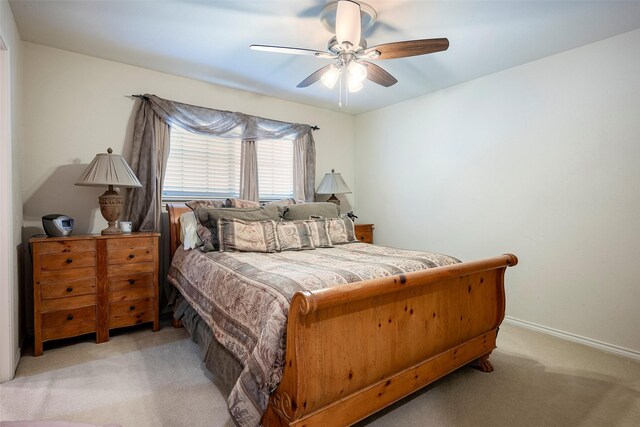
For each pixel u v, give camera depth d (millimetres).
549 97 2799
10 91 1970
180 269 2732
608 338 2498
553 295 2793
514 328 2945
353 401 1449
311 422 1314
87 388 1883
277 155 3994
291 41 2566
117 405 1726
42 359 2238
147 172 3020
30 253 2459
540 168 2863
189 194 3398
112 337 2641
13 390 1851
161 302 3168
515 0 2016
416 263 1997
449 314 1889
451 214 3543
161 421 1601
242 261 2131
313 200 4145
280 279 1603
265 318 1438
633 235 2398
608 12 2146
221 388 1891
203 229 2662
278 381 1333
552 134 2787
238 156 3682
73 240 2410
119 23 2330
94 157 2861
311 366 1290
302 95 3824
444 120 3592
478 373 2133
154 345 2488
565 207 2725
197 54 2807
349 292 1299
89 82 2861
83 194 2857
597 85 2547
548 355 2398
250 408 1345
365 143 4539
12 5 2082
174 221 3051
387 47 1928
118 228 2760
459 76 3238
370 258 2215
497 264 2006
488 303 2145
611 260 2494
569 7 2090
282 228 2785
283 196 4043
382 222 4312
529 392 1906
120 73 2992
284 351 1348
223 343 1734
